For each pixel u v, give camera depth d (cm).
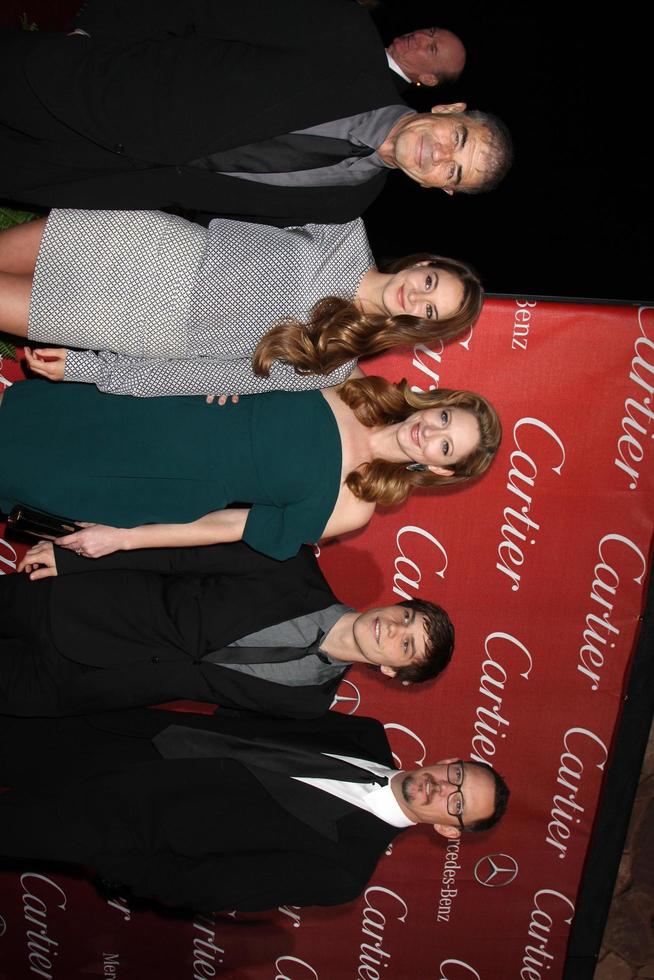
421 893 355
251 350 227
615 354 300
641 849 394
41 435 243
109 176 220
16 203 267
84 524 247
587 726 337
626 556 319
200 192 225
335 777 268
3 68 213
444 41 355
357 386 249
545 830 348
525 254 445
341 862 260
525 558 321
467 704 337
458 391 254
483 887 354
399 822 276
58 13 359
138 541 242
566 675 332
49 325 223
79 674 251
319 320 226
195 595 257
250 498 244
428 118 221
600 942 361
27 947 358
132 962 361
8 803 253
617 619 326
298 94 211
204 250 224
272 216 238
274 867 254
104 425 242
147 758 258
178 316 221
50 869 346
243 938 358
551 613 327
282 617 260
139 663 252
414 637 266
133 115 210
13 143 224
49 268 220
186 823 252
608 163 450
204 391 233
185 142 212
